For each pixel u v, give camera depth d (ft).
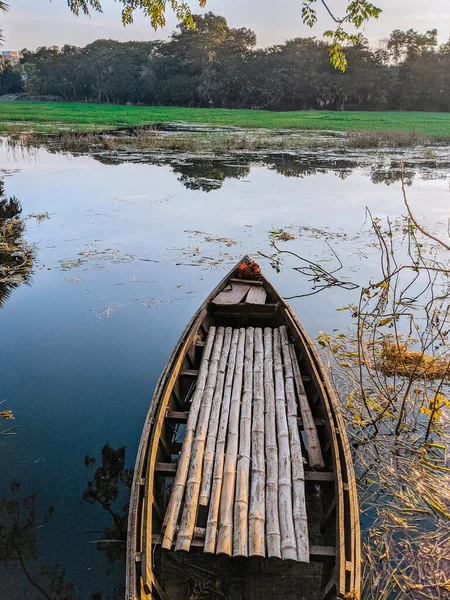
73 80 235.20
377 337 20.86
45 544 11.55
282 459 12.34
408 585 10.50
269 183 51.01
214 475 11.89
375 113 182.70
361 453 14.46
